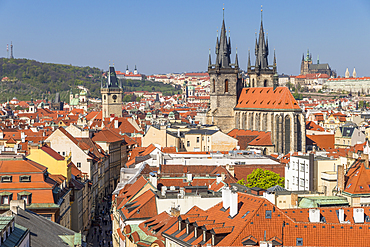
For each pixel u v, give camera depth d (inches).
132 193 6446.9
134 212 5531.5
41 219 4800.7
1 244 3314.5
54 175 6806.1
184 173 7386.8
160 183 6663.4
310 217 4404.5
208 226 4192.9
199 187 6058.1
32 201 5890.8
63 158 7317.9
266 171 7780.5
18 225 3912.4
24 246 3676.2
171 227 4852.4
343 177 5556.1
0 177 5930.1
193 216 4621.1
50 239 4318.4
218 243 4077.3
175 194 5743.1
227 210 4498.0
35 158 7022.6
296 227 4148.6
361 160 5738.2
